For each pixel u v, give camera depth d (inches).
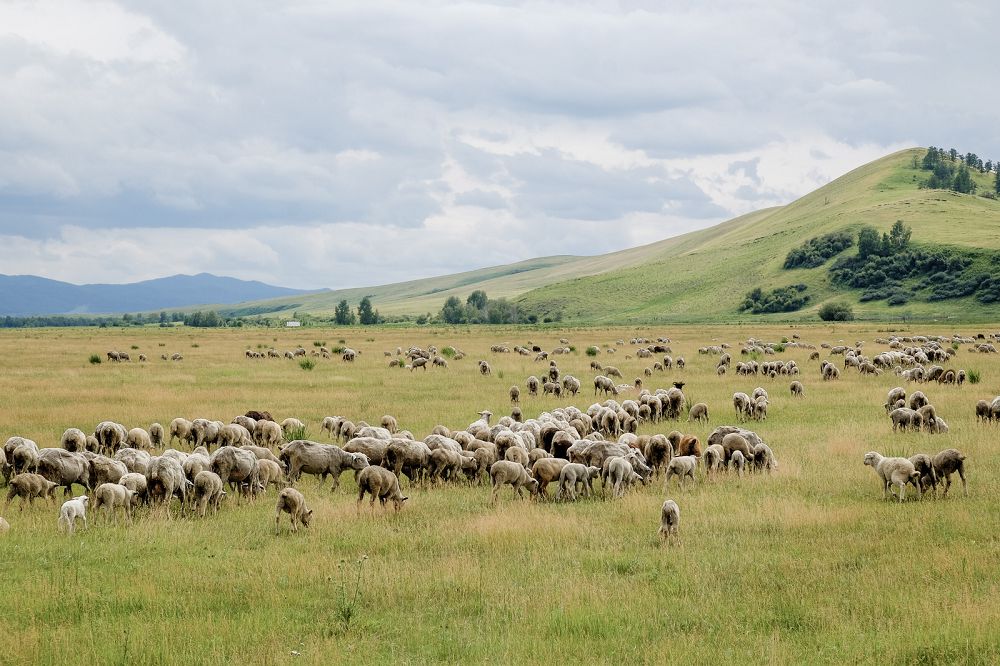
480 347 3671.3
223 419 1374.3
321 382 2009.1
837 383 1952.5
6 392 1716.3
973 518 749.3
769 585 591.2
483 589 584.1
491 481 953.5
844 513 769.6
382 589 583.5
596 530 738.2
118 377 2092.8
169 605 553.9
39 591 569.6
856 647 478.6
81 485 941.2
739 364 2228.1
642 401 1430.9
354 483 976.3
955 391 1713.8
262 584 592.1
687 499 858.8
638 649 483.5
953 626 496.7
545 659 469.4
